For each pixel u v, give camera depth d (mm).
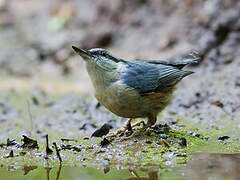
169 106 12586
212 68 14789
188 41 16469
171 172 7246
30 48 20734
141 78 9062
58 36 20656
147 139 9188
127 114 9320
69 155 8695
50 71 19047
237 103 11977
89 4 21406
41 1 23531
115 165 7902
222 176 6871
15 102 14703
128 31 19062
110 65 9125
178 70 9680
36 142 9367
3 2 23953
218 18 16250
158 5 19031
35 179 7266
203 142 9305
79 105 13492
